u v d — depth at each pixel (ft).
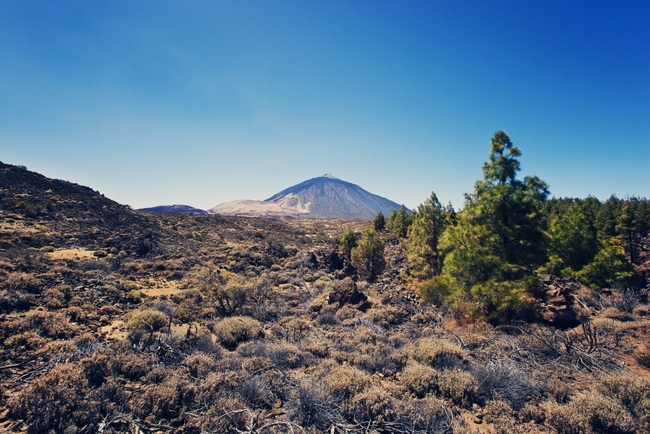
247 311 45.09
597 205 140.26
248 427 17.11
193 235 132.87
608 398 19.51
